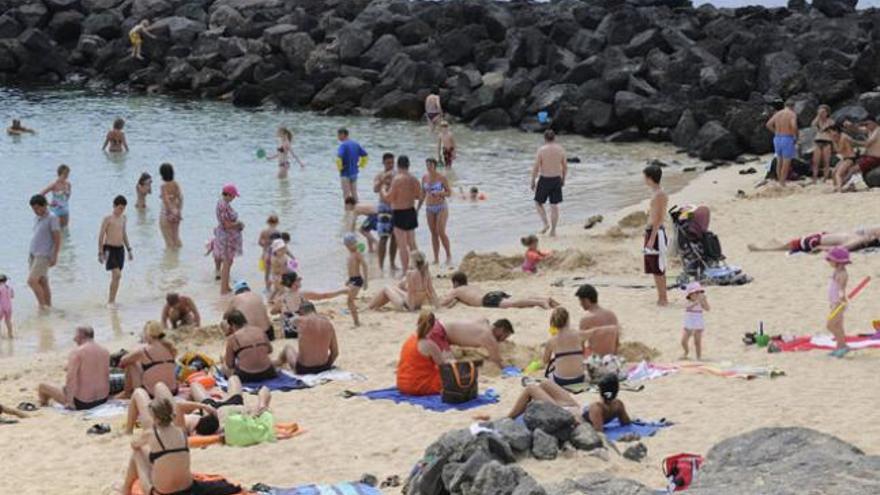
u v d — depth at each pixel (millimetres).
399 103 64625
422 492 13727
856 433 15711
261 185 43656
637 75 62156
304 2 82688
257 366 20297
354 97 67500
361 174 45969
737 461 12578
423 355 19234
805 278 26141
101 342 24562
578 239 33250
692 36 70188
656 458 15312
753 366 19484
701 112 53812
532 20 72250
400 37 73875
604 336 20016
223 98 73562
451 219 37594
